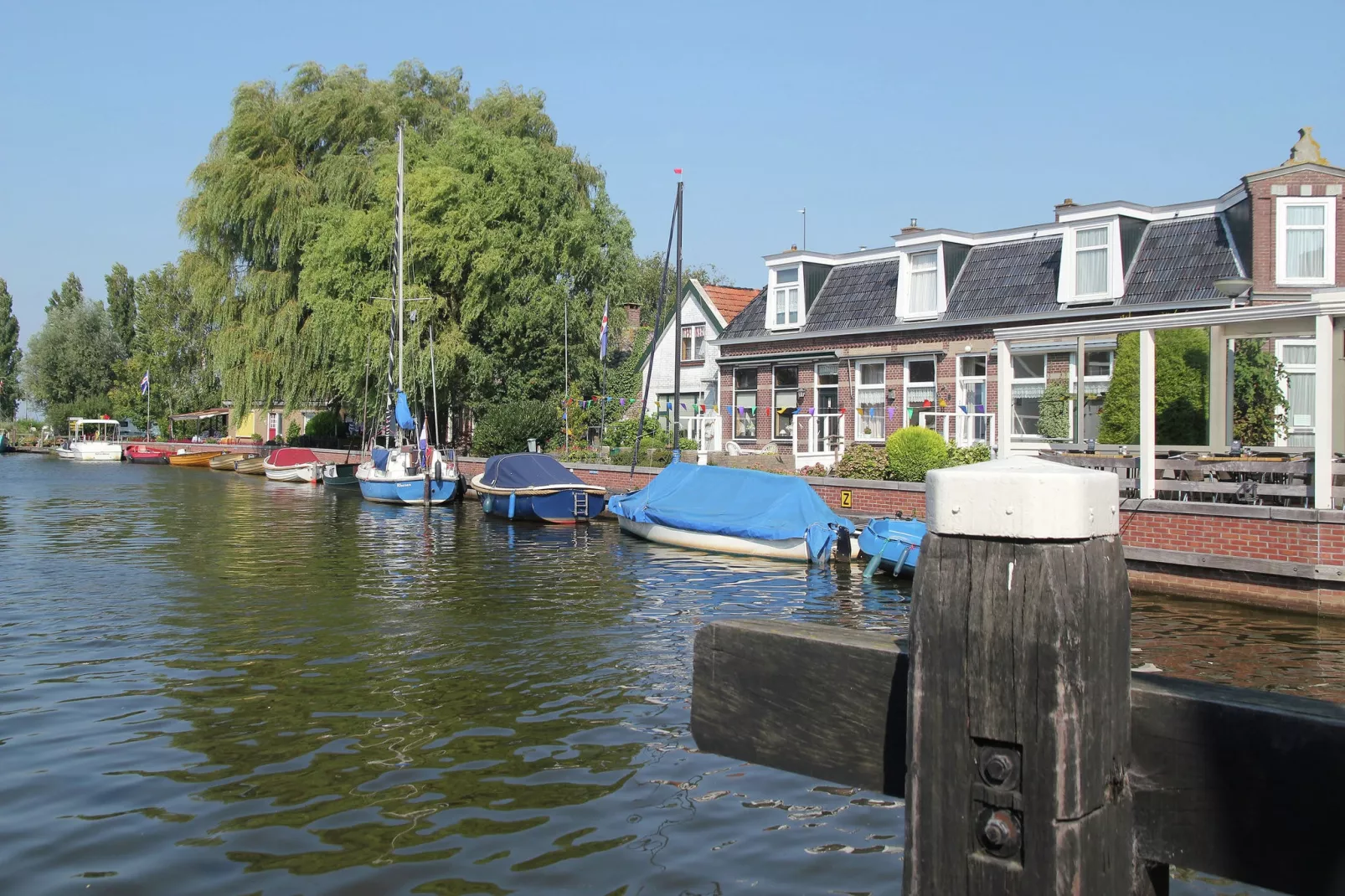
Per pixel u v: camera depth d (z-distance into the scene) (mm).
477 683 10992
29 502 35406
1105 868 2406
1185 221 24594
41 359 81312
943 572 2482
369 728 9492
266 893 6316
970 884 2439
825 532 19922
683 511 22656
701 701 3352
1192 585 15367
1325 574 13836
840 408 30484
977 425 27125
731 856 6871
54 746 8961
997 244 28141
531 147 40906
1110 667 2426
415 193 38688
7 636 13250
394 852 6910
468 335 41219
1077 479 2328
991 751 2408
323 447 55938
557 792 7969
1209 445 17016
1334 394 16141
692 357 38969
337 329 39719
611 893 6340
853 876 6582
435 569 19328
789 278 32469
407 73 46969
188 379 70688
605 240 44812
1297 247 22156
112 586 17203
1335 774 2279
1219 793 2438
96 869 6637
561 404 41188
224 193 43281
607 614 14844
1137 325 16156
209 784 8109
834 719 3014
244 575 18516
